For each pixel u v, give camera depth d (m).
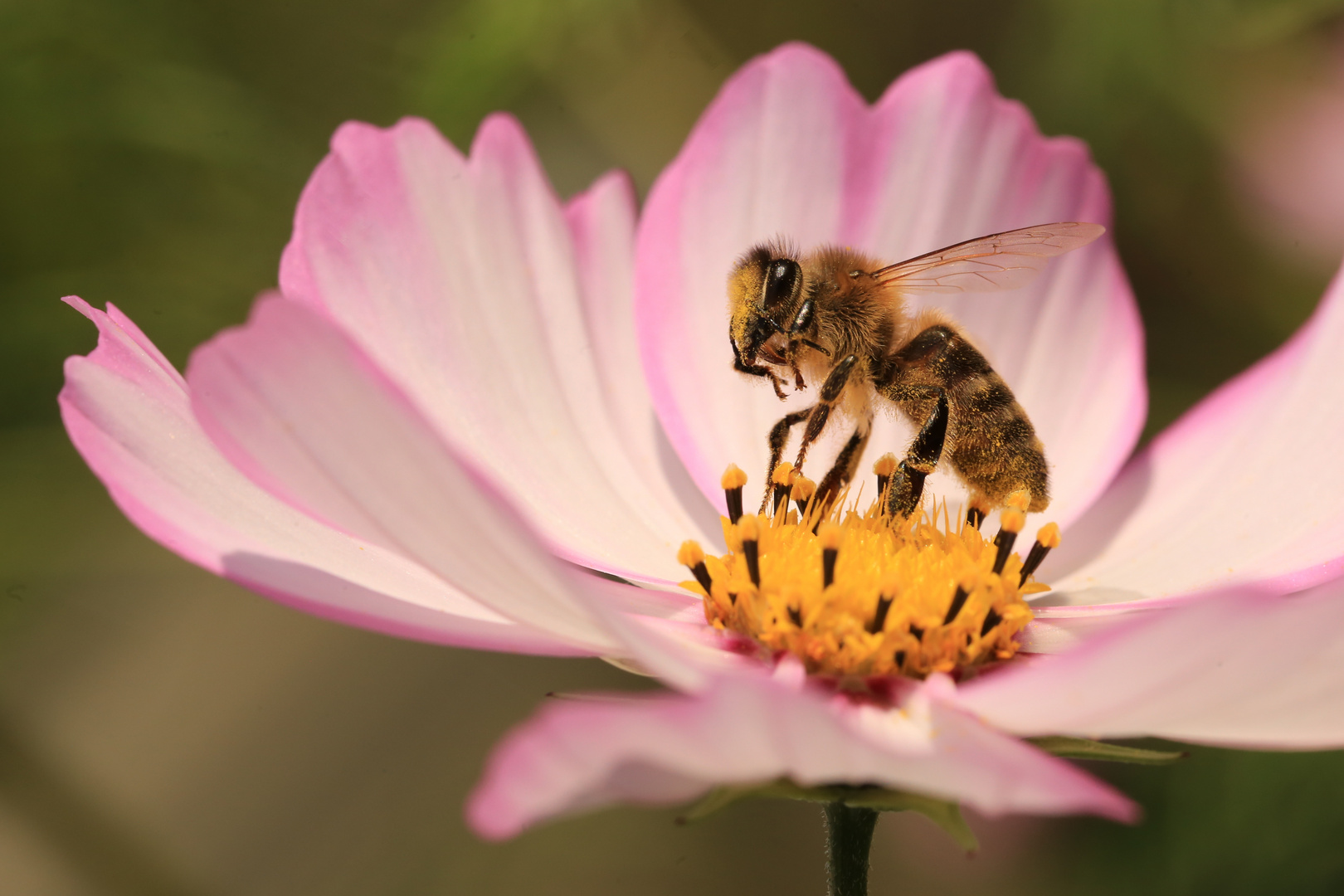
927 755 0.11
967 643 0.12
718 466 0.13
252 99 0.15
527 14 0.15
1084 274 0.14
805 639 0.12
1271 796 0.15
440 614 0.12
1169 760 0.12
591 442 0.13
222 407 0.11
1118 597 0.13
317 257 0.13
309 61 0.15
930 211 0.14
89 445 0.12
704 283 0.14
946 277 0.14
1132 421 0.14
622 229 0.14
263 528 0.12
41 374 0.15
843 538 0.12
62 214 0.15
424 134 0.13
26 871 0.15
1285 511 0.13
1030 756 0.11
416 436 0.11
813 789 0.12
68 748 0.15
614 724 0.11
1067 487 0.14
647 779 0.11
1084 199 0.14
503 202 0.13
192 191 0.15
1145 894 0.15
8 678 0.15
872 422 0.13
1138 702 0.11
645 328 0.14
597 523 0.13
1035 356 0.14
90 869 0.15
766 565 0.13
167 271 0.15
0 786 0.15
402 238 0.13
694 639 0.13
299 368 0.11
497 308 0.13
